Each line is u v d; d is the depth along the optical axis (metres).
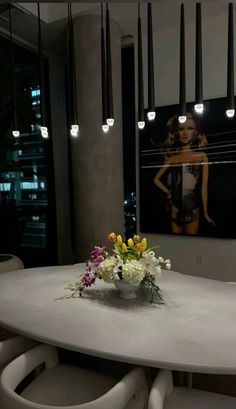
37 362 1.53
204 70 4.00
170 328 1.52
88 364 2.18
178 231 4.28
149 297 1.90
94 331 1.49
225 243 4.00
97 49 3.85
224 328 1.52
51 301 1.91
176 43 4.15
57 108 4.93
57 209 4.98
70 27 2.46
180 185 4.23
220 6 3.62
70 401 1.38
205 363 1.21
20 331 1.53
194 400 1.36
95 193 4.02
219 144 3.94
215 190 4.00
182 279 2.36
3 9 3.56
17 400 1.12
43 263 4.95
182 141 4.17
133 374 1.31
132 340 1.40
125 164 4.71
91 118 3.93
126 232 4.78
